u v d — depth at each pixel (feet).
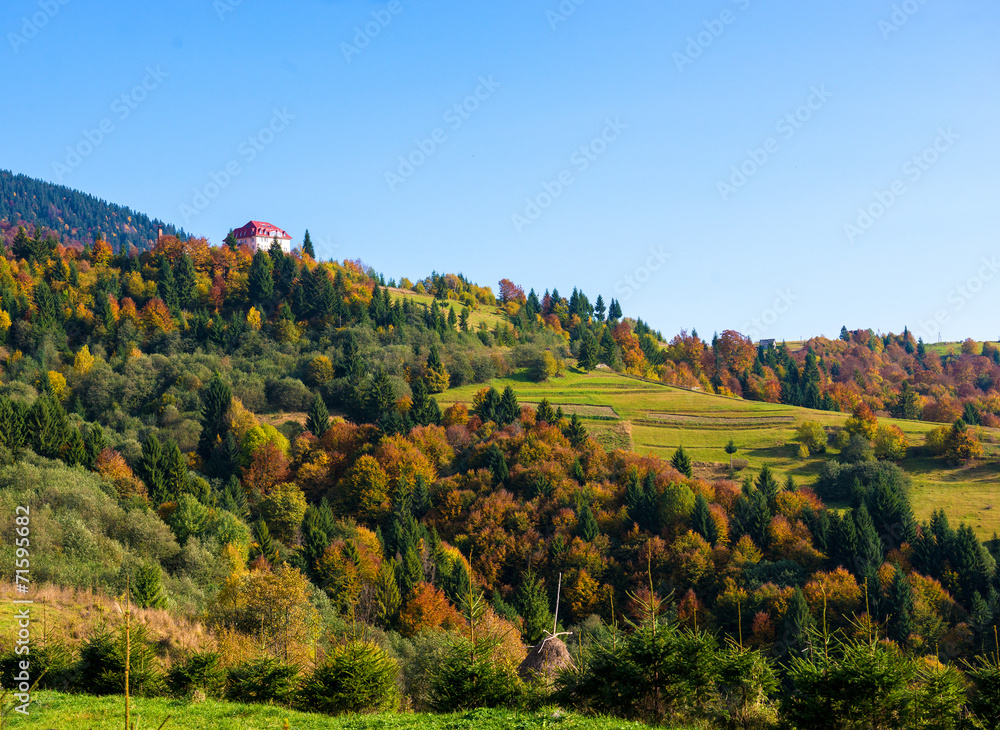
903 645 229.45
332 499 381.40
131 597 176.14
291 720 84.28
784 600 249.55
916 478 393.29
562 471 376.89
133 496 304.91
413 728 79.41
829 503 378.32
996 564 278.46
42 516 216.74
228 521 291.58
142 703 93.71
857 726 79.15
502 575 318.86
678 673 87.86
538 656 130.11
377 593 252.21
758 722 84.48
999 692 78.18
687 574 294.46
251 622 165.07
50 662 108.88
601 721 81.30
